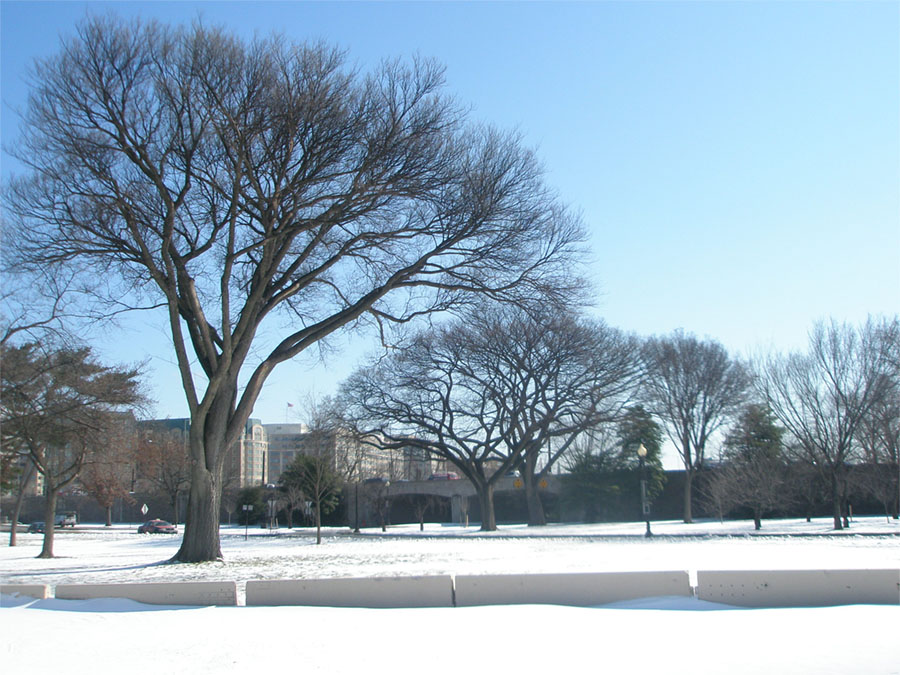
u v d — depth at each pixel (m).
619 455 64.69
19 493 50.06
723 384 60.12
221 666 9.26
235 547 33.38
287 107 21.34
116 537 57.94
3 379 31.27
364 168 22.59
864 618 11.15
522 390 50.84
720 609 12.15
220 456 23.84
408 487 74.12
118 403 34.88
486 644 10.03
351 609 13.04
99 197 21.66
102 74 20.98
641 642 9.96
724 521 56.69
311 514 62.03
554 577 13.02
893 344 42.97
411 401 52.16
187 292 23.59
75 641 10.92
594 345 50.16
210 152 22.41
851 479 48.34
